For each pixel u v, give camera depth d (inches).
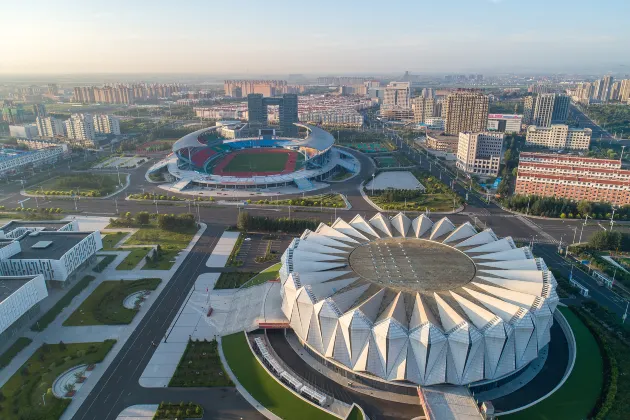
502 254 6003.9
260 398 4694.9
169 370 5182.1
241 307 6432.1
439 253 6200.8
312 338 5044.3
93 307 6496.1
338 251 6254.9
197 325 6072.8
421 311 4771.2
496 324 4451.3
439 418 4087.1
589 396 4611.2
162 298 6771.7
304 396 4685.0
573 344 5433.1
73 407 4618.6
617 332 5777.6
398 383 4579.2
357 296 5167.3
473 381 4503.0
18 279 6186.0
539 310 4719.5
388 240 6683.1
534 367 5113.2
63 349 5516.7
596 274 7396.7
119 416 4500.5
